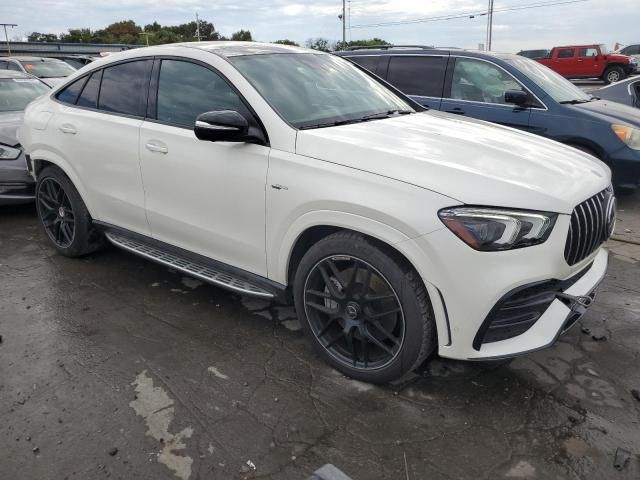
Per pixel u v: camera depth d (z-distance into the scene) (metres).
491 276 2.35
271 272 3.07
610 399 2.71
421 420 2.56
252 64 3.38
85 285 4.03
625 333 3.33
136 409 2.65
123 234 3.99
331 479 1.67
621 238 5.07
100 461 2.32
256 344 3.23
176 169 3.37
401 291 2.54
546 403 2.68
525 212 2.37
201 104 3.34
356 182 2.58
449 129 3.26
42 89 7.62
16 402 2.70
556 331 2.50
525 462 2.31
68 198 4.27
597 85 24.28
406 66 6.85
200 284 4.05
